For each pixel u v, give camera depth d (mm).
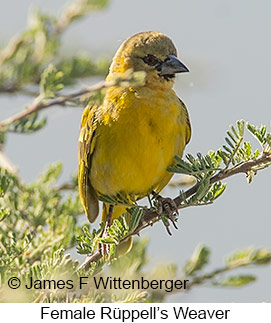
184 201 9344
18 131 7449
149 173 11070
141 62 11359
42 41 11219
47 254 9297
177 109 11203
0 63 10750
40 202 10703
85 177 11469
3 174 10523
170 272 10500
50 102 7094
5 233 10141
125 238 9164
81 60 11141
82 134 11609
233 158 8867
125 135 10859
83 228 8945
